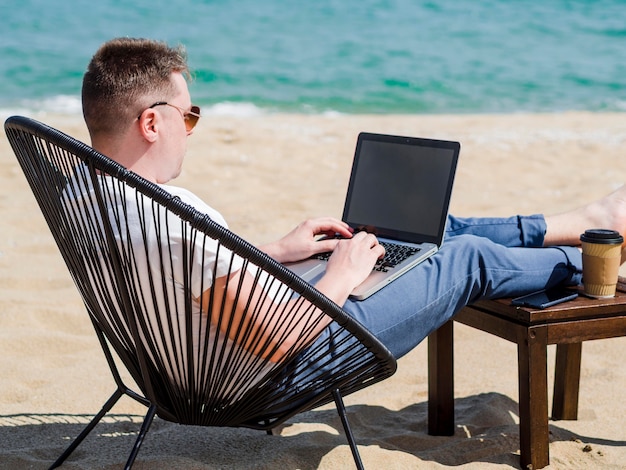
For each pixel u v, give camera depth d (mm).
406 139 2916
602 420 2916
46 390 3146
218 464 2537
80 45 16391
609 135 9492
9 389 3146
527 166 7801
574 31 20094
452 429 2832
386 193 2896
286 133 9109
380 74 14992
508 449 2674
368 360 2277
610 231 2523
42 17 19438
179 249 2104
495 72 15523
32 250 4945
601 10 22734
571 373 2889
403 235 2805
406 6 22828
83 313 3928
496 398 3088
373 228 2881
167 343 2229
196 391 2242
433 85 14234
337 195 6539
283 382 2256
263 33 18828
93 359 3461
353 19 21000
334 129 9609
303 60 16000
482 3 23438
